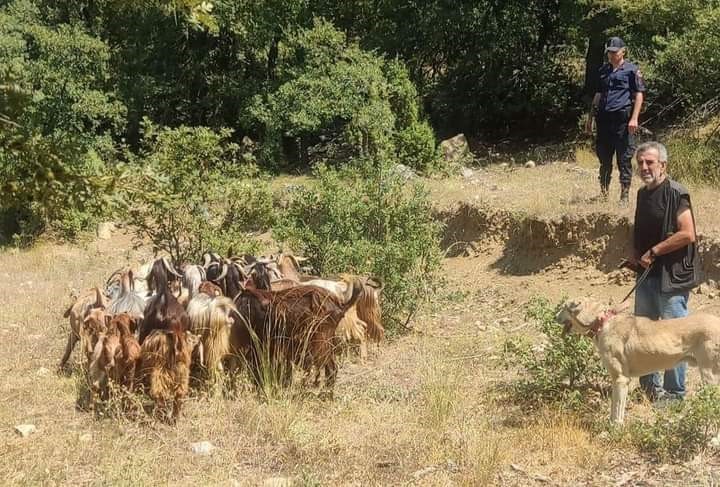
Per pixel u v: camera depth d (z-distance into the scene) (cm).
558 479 616
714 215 1145
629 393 763
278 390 795
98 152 2234
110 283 960
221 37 2505
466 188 1579
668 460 632
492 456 643
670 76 1716
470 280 1291
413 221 1119
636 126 1179
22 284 1459
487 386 830
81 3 2544
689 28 1667
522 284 1222
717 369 655
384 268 1052
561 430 689
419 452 671
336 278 948
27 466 655
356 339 838
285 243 1258
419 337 1041
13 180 590
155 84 2483
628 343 679
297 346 809
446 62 2397
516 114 2412
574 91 2359
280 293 825
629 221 1160
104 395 782
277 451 688
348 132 2077
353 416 762
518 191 1471
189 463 660
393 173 1173
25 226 1945
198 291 852
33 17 2420
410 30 2314
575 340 764
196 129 1184
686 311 718
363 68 2147
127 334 760
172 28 2473
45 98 2203
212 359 801
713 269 1054
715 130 1536
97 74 2386
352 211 1107
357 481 622
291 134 2227
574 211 1240
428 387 808
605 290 1144
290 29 2362
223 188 1181
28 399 828
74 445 700
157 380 738
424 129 1992
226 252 1152
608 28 1977
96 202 611
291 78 2305
